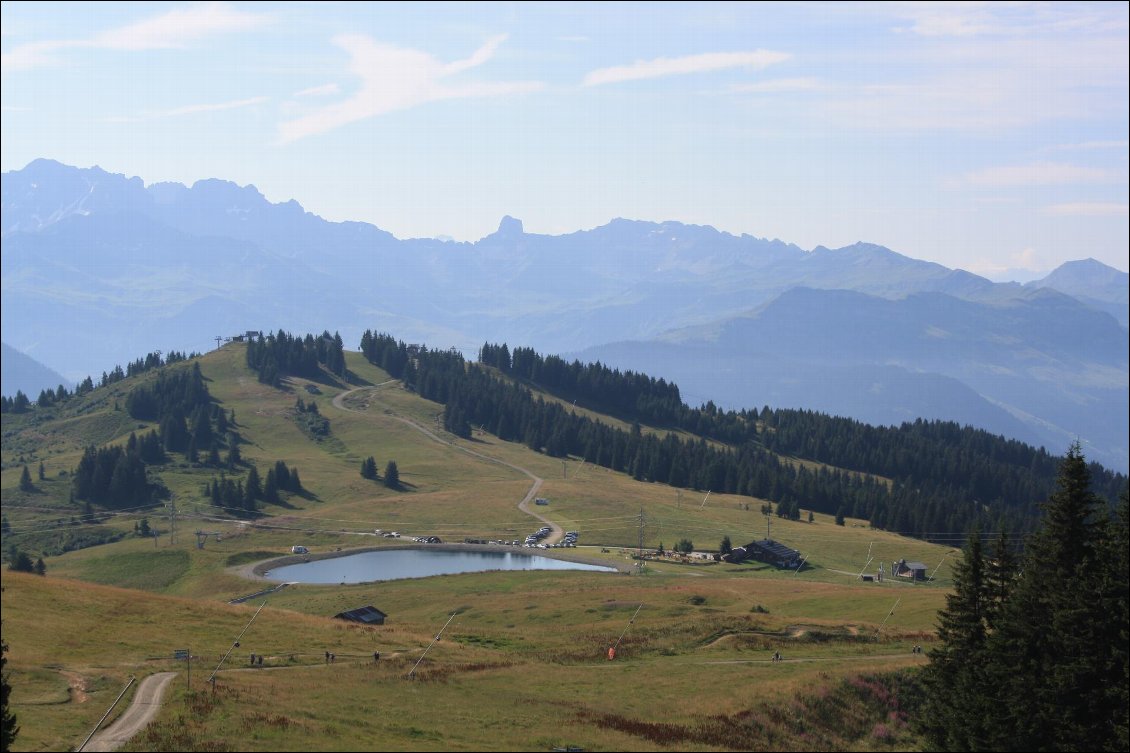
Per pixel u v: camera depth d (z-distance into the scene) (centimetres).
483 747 6050
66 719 5969
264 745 5628
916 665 8638
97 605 9444
